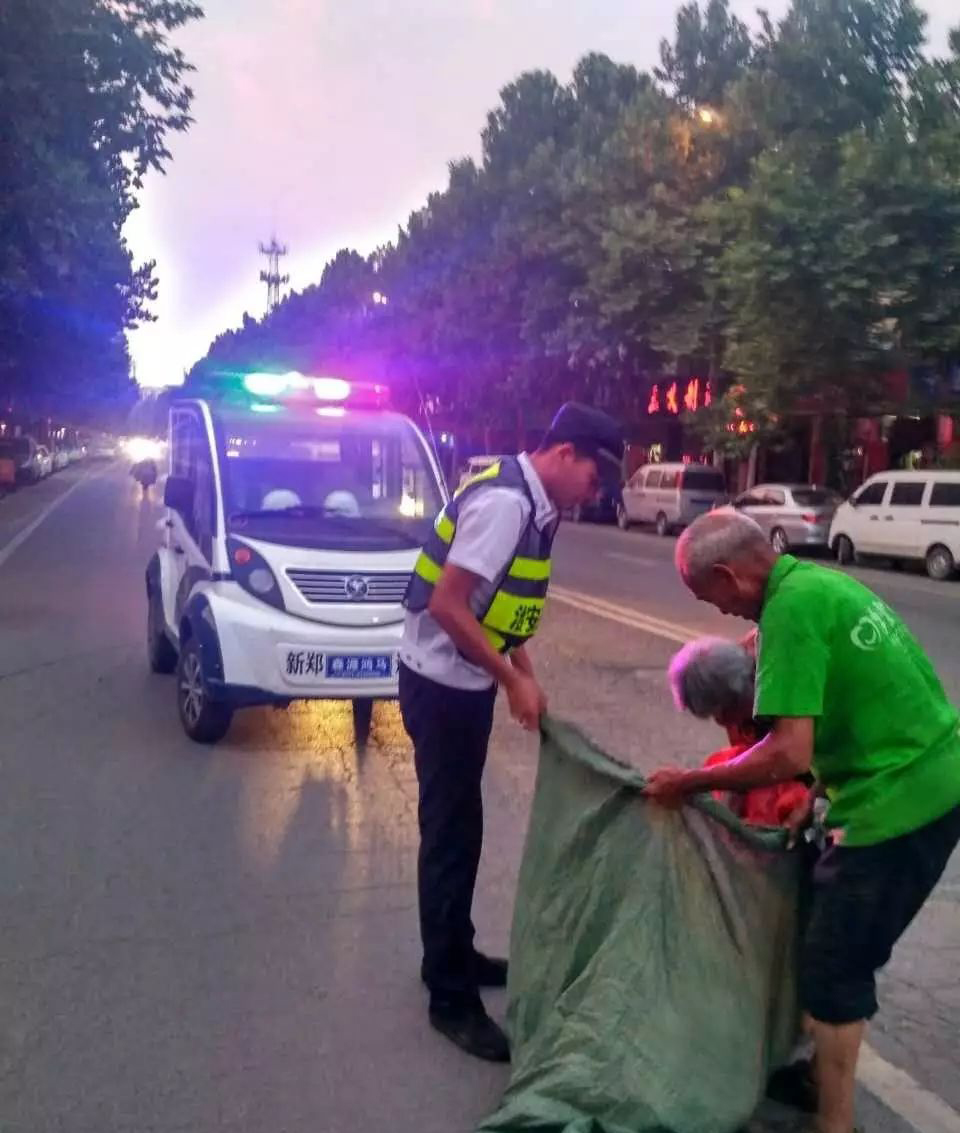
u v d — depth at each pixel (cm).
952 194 2273
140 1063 380
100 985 434
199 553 785
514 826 627
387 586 755
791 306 2422
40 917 495
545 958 354
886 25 2895
